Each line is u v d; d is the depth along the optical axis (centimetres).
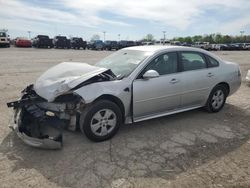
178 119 571
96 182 337
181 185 334
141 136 478
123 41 5019
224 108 661
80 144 439
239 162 394
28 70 1313
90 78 431
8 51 2983
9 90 816
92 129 436
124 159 395
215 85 598
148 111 500
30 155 400
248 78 1013
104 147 432
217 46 5694
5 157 393
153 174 357
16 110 452
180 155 412
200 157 407
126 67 498
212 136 488
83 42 4478
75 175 351
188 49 563
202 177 352
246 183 341
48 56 2336
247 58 2802
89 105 430
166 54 525
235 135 495
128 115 482
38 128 431
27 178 342
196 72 560
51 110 437
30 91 478
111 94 441
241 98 774
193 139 472
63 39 4262
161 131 504
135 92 470
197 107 588
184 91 540
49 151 414
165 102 517
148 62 494
